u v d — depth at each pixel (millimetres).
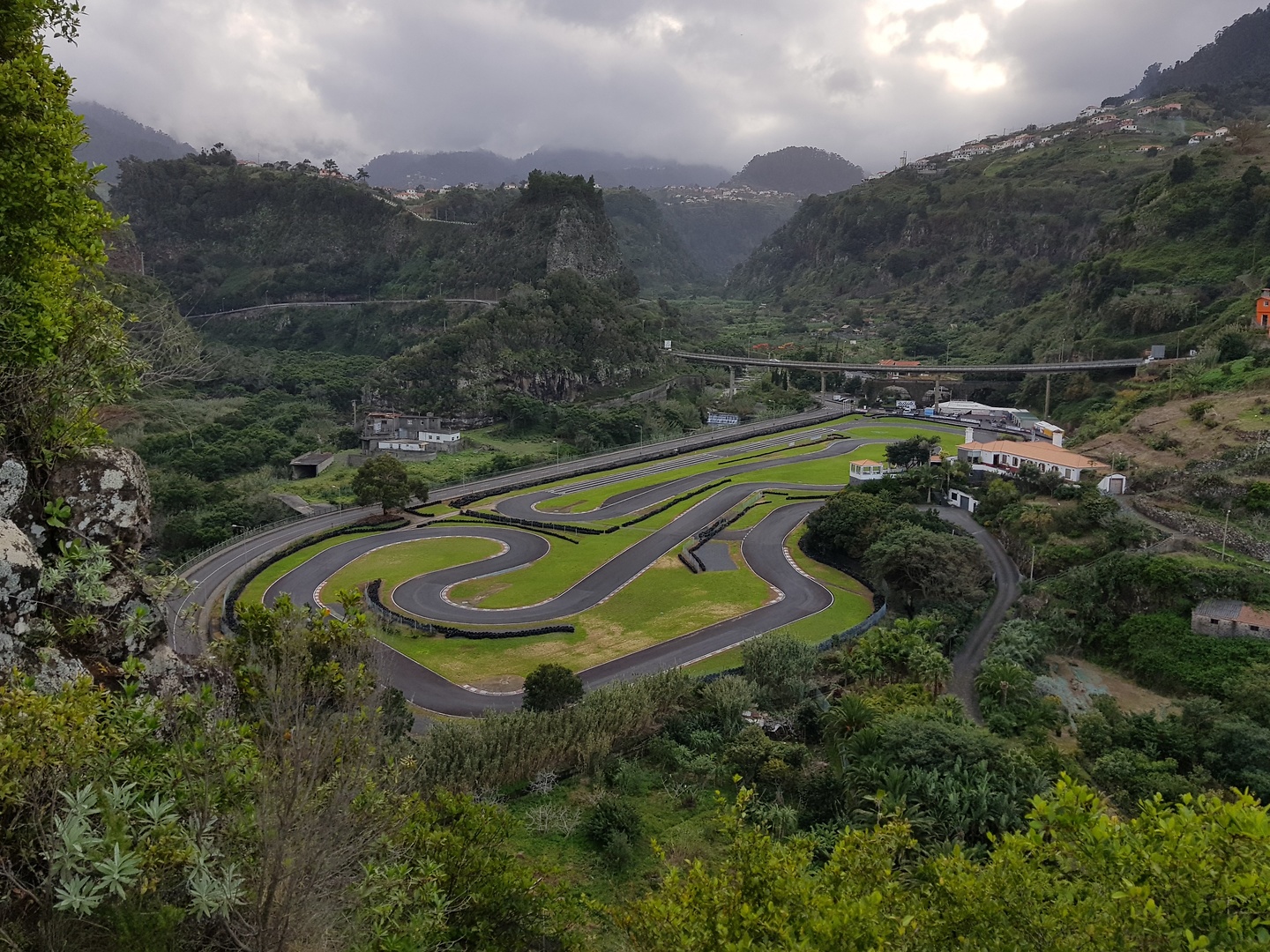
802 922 15727
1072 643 69625
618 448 162875
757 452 153750
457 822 20609
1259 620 61844
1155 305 166625
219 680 19156
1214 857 14430
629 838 38375
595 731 47125
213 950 12922
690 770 45781
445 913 17469
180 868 12438
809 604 77000
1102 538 80188
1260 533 73625
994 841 18047
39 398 17125
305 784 13820
